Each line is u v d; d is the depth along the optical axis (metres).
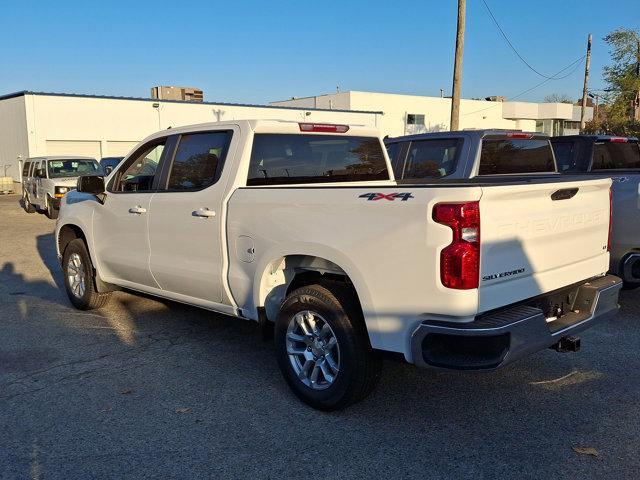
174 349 5.71
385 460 3.67
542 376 4.96
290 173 5.32
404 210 3.68
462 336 3.50
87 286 6.86
